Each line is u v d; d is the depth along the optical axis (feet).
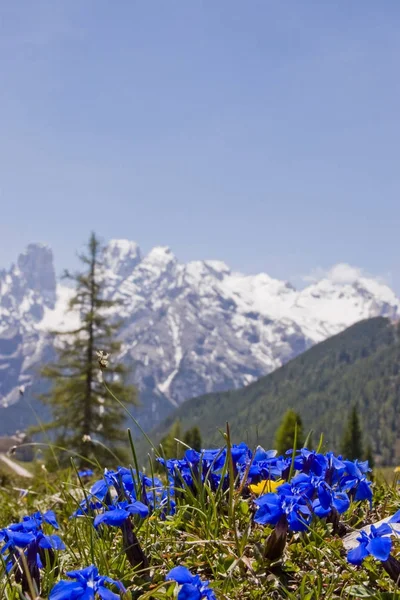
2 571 11.10
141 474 14.19
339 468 13.44
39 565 11.59
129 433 13.91
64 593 8.53
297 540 12.82
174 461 14.52
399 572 10.38
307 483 12.09
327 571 11.52
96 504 13.85
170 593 10.14
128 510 10.89
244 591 11.02
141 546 12.78
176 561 12.38
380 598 10.18
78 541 13.64
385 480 18.42
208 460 14.53
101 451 152.87
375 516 14.74
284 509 11.44
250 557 12.19
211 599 8.75
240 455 14.58
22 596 9.95
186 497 14.21
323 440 14.62
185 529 13.84
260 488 14.32
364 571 11.23
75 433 154.30
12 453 16.88
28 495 26.73
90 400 155.74
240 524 13.73
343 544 12.48
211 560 12.16
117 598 8.41
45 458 61.31
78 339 165.78
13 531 11.09
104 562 11.53
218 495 14.12
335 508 12.03
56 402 157.99
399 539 12.25
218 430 14.34
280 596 10.85
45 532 15.75
